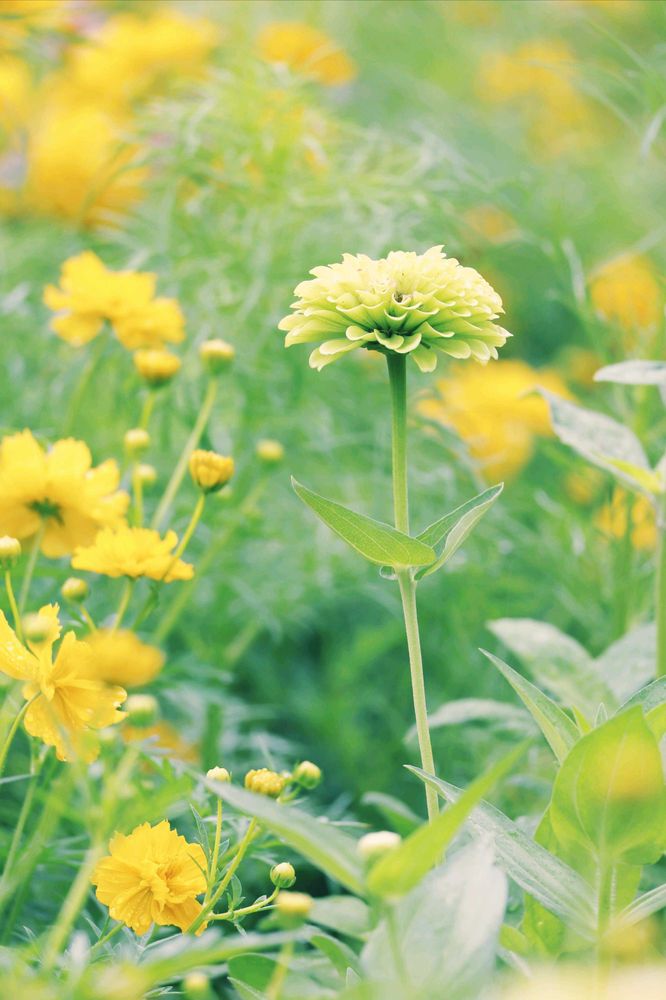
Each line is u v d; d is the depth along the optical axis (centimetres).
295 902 85
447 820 82
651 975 90
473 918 85
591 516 135
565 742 95
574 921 91
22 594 103
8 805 120
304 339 94
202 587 139
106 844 95
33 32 144
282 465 138
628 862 91
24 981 87
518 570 142
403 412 95
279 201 137
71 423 122
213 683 131
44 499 103
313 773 98
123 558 100
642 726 89
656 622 109
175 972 88
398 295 94
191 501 130
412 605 95
